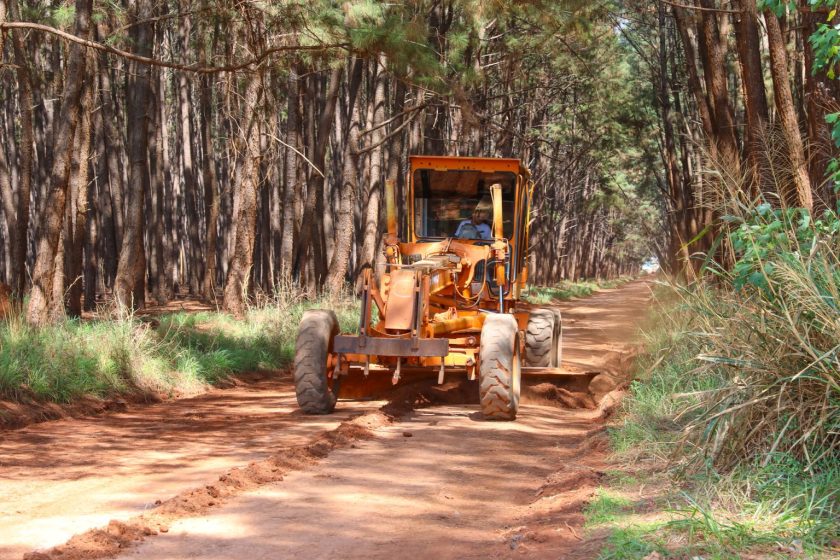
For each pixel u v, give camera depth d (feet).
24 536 17.17
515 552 16.05
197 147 145.28
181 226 140.97
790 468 18.03
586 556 14.96
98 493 20.85
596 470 21.63
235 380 46.70
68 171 47.09
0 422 30.81
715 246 23.12
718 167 24.68
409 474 23.22
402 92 83.20
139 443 28.02
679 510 16.66
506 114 119.34
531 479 23.02
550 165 159.63
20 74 61.52
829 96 35.94
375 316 68.49
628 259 408.87
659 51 111.04
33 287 46.09
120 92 112.98
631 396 31.58
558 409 37.14
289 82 79.92
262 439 28.68
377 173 83.35
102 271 123.95
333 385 35.40
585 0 56.29
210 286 104.58
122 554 16.03
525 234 40.70
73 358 37.86
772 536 14.87
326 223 105.29
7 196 86.58
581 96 134.31
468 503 20.49
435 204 39.14
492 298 37.52
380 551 16.58
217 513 18.98
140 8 65.05
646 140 138.51
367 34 39.78
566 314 107.86
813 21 36.35
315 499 20.34
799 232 21.89
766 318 20.52
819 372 18.74
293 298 67.87
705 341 24.88
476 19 56.59
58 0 64.39
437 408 36.11
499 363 31.94
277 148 104.47
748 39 39.40
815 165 34.27
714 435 20.70
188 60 98.78
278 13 42.83
